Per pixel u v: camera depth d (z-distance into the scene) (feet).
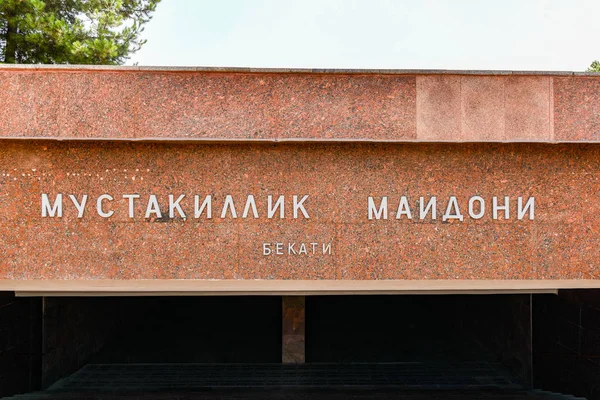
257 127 15.57
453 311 45.09
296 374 30.71
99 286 16.08
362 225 16.37
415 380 29.22
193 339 39.99
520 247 16.42
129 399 23.34
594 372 21.86
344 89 15.60
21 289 15.97
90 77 15.35
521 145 16.35
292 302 34.14
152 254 16.21
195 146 16.20
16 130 15.28
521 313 30.30
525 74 15.56
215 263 16.29
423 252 16.40
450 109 15.61
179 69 15.33
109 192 16.12
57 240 16.08
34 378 26.09
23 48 30.53
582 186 16.35
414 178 16.33
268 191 16.29
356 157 16.33
